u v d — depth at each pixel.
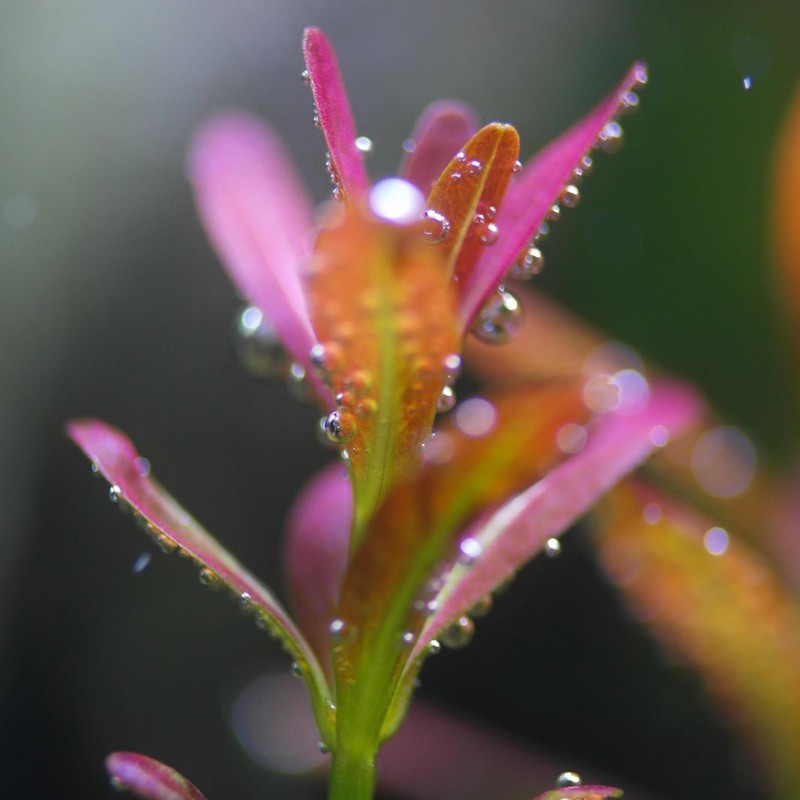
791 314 0.14
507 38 0.24
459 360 0.09
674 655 0.13
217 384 0.22
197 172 0.10
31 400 0.22
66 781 0.21
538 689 0.21
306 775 0.19
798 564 0.15
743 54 0.23
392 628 0.09
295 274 0.10
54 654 0.22
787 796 0.13
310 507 0.10
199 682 0.21
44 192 0.22
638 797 0.20
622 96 0.09
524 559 0.10
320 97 0.09
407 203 0.09
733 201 0.23
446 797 0.16
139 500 0.09
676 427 0.10
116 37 0.23
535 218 0.09
